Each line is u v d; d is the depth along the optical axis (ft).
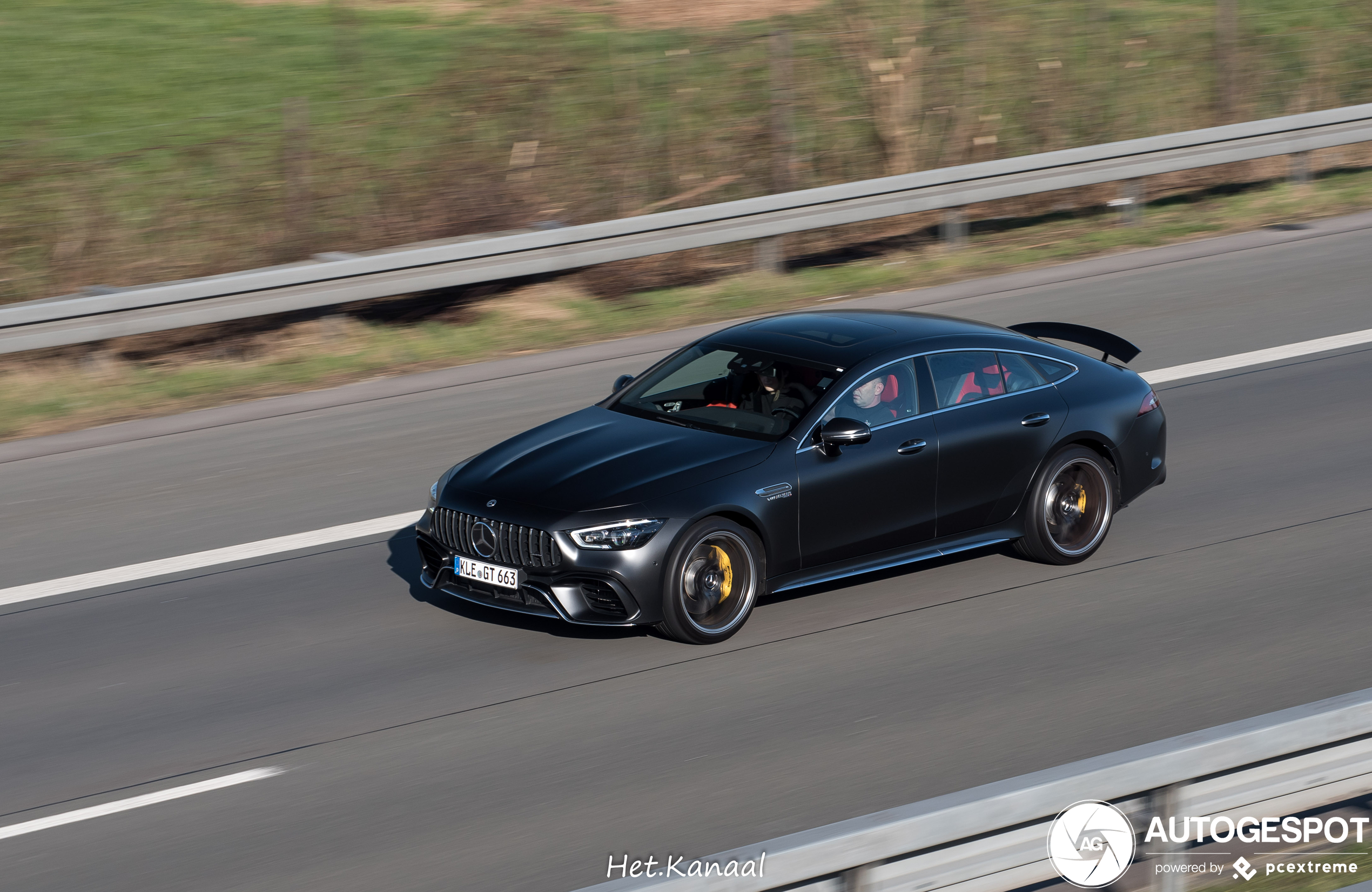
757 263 65.46
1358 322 55.21
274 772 26.08
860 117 75.56
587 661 30.35
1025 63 79.30
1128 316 57.00
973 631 31.40
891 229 74.59
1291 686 28.37
